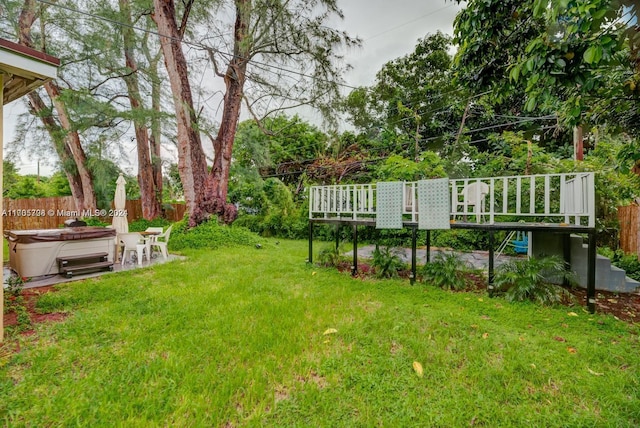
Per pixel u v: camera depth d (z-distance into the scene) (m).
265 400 1.87
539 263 3.94
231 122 9.48
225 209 9.70
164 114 10.55
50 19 9.50
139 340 2.63
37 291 4.09
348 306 3.58
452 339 2.71
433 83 11.62
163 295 3.91
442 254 5.03
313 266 5.91
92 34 9.43
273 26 8.68
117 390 1.94
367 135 13.38
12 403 1.82
